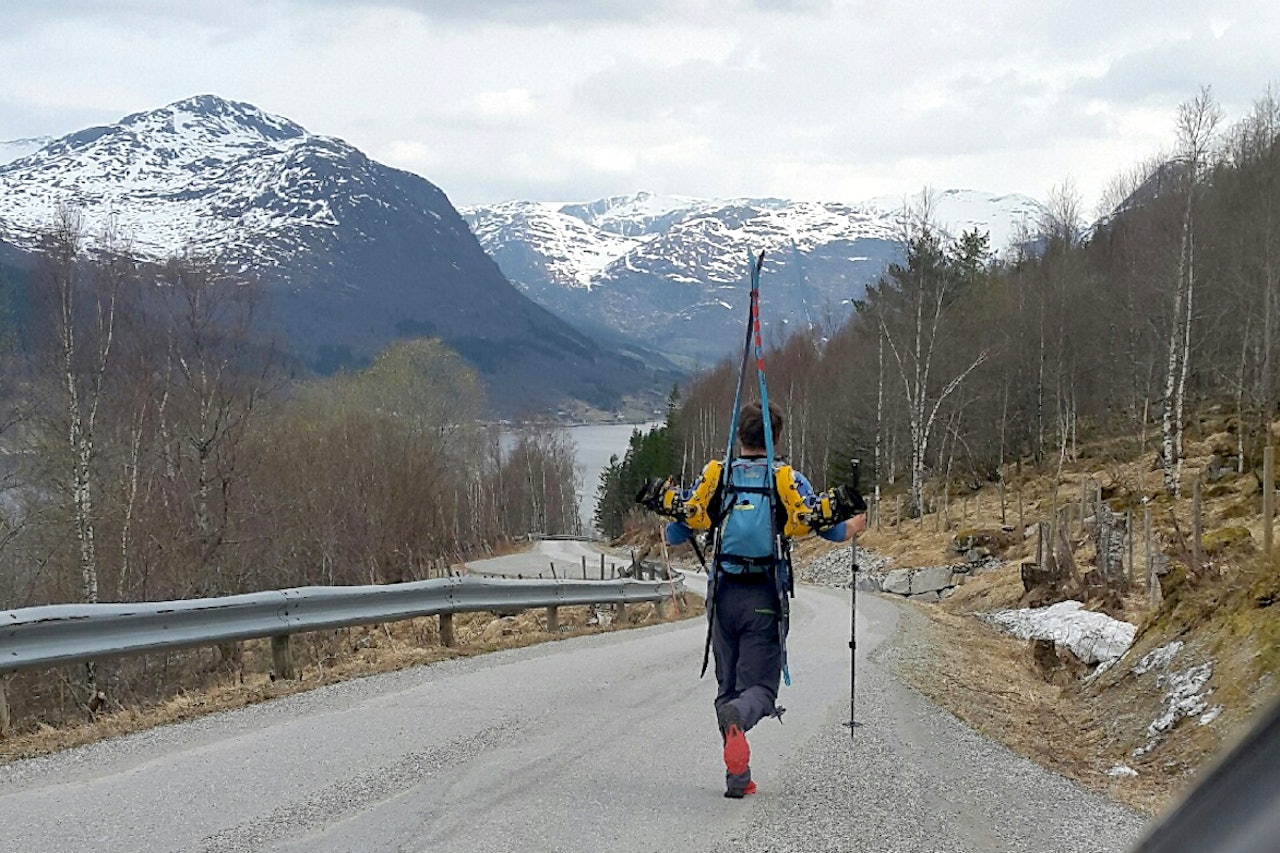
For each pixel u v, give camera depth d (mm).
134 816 5812
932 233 57562
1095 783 7680
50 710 15422
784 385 72688
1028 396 57625
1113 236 59250
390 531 38938
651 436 94812
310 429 42188
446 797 6102
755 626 6055
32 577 26609
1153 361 45156
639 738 7707
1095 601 21828
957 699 10875
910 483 59906
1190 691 9031
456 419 75250
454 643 13766
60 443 26672
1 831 5566
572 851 5199
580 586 18547
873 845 5445
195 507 28000
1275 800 1529
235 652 16609
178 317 29125
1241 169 46188
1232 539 17188
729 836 5469
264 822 5668
